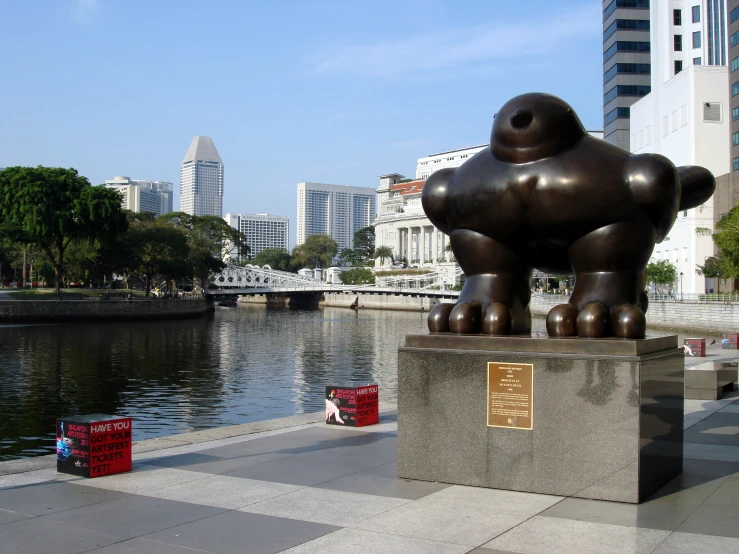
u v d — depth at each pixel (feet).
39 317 199.82
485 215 25.14
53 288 277.03
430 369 24.73
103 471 26.08
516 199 24.47
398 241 509.76
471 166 25.89
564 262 26.43
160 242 235.81
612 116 258.98
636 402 21.80
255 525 20.24
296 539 19.04
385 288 329.52
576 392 22.56
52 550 18.33
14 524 20.45
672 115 214.07
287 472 26.32
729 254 132.77
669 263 205.98
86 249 222.89
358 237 568.41
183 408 77.71
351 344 156.46
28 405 79.05
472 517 20.76
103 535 19.47
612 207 23.77
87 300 210.18
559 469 22.80
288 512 21.44
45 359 120.06
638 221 23.98
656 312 183.32
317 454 29.35
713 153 200.03
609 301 24.00
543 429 23.02
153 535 19.44
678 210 26.73
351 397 35.99
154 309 234.17
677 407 25.62
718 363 52.60
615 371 22.07
